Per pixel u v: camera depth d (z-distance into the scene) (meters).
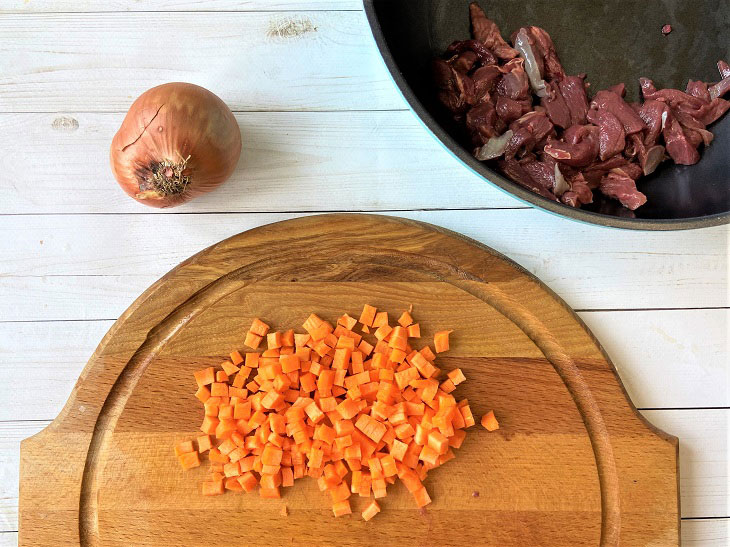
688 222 0.34
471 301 0.39
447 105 0.39
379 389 0.38
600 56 0.40
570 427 0.39
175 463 0.38
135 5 0.40
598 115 0.39
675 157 0.39
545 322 0.39
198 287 0.38
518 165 0.39
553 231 0.41
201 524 0.38
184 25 0.40
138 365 0.39
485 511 0.38
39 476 0.38
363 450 0.38
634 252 0.41
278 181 0.40
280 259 0.39
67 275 0.40
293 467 0.38
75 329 0.40
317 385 0.38
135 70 0.40
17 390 0.40
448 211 0.41
